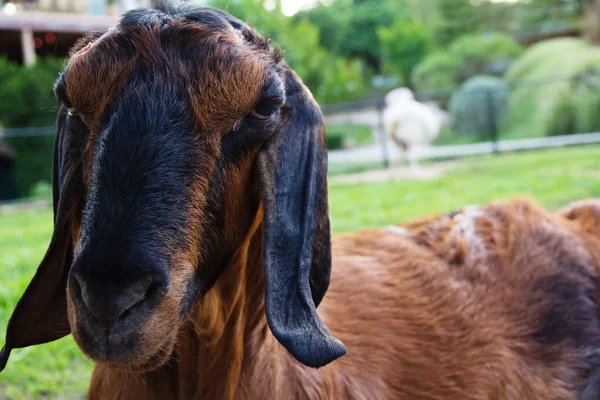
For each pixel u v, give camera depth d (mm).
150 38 707
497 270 1113
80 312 651
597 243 1186
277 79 749
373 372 956
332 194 3945
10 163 5684
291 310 757
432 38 12461
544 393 1047
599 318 1115
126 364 659
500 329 1059
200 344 831
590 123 6676
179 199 679
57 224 785
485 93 7559
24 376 1474
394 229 1207
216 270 764
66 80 724
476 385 1014
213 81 707
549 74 7125
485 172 4422
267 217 750
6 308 1861
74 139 754
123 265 634
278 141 768
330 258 825
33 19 6543
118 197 653
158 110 685
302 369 892
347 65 12289
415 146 5219
